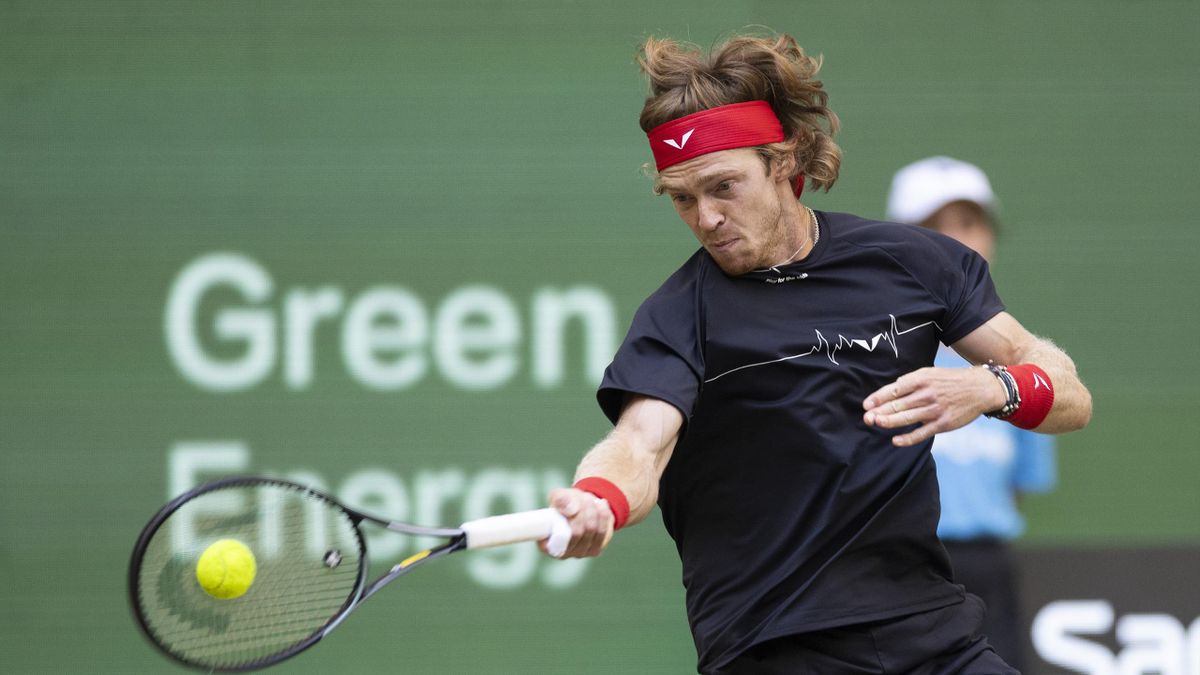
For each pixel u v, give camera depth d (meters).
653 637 17.47
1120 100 18.36
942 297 9.93
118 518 17.75
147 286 17.91
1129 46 18.39
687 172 9.51
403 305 17.88
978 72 18.34
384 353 17.81
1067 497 17.94
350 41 18.08
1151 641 17.45
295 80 18.06
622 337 17.86
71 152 18.02
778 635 9.57
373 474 17.67
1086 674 17.30
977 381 9.25
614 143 18.00
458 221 17.91
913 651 9.67
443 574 17.48
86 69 18.06
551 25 18.08
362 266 17.89
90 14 18.11
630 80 18.06
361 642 17.42
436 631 17.44
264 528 8.95
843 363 9.59
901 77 18.28
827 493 9.59
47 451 17.75
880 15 18.30
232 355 17.84
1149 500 17.97
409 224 17.91
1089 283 18.27
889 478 9.63
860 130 18.27
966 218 16.55
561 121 18.02
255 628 8.93
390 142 17.98
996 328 9.97
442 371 17.77
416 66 18.03
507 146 18.02
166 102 18.05
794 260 9.84
